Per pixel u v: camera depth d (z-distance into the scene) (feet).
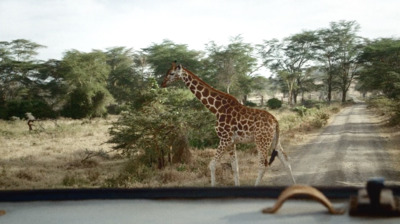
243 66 246.68
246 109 35.88
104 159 55.31
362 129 83.71
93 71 209.67
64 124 113.39
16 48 240.53
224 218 6.32
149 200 7.34
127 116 47.37
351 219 5.93
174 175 40.73
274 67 277.85
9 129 99.86
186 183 38.47
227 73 237.25
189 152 48.83
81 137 84.89
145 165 48.11
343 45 266.36
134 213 6.73
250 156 50.78
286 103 271.08
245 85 244.83
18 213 6.88
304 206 6.56
